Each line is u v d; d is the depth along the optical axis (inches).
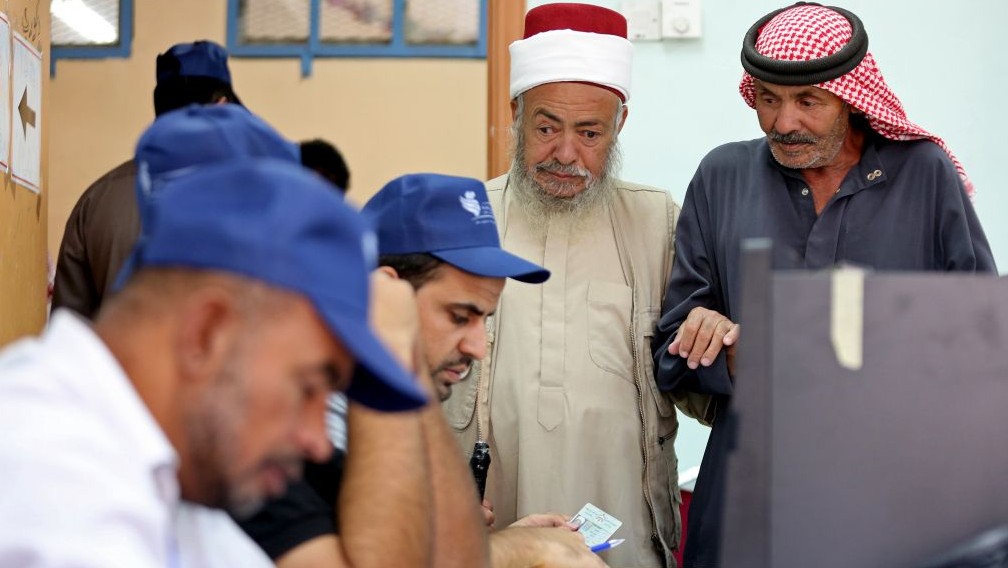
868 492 44.4
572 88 98.6
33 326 112.3
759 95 92.9
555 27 100.7
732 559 43.9
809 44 89.4
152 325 38.2
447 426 59.4
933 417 44.6
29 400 37.2
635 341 98.3
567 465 94.6
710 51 143.5
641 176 144.7
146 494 37.2
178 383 38.3
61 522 35.4
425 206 71.0
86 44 177.6
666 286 102.0
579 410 95.4
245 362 37.2
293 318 37.4
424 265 70.7
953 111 141.1
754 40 94.8
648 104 144.4
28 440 36.2
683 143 144.2
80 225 96.9
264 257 36.8
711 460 95.5
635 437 96.7
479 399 96.9
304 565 50.0
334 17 172.7
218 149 51.1
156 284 38.1
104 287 94.6
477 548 58.2
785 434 44.5
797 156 91.2
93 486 36.2
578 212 100.2
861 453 44.5
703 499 95.4
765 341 44.0
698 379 92.4
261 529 50.6
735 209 96.6
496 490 96.7
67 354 38.2
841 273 44.8
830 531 44.3
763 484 43.7
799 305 44.6
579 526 84.5
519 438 95.7
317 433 40.0
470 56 170.4
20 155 106.0
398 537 51.1
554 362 96.7
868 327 44.7
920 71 141.3
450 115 171.2
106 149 177.9
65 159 178.7
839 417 44.5
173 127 51.6
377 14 171.3
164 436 38.7
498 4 152.7
